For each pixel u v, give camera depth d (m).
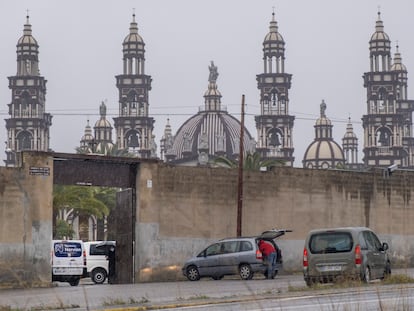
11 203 63.78
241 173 73.31
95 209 120.00
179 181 71.31
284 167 76.56
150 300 43.56
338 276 49.91
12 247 63.56
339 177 78.94
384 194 81.38
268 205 75.56
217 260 66.12
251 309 36.59
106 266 76.94
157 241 69.94
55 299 46.31
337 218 78.56
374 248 52.59
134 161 69.25
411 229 82.56
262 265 64.75
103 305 41.12
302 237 76.88
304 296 42.53
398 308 32.91
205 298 43.16
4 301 46.66
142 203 69.50
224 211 73.31
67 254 71.19
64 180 66.81
